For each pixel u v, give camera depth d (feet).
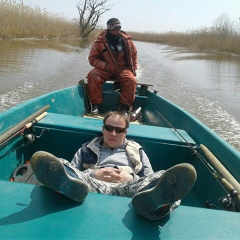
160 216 4.50
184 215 4.72
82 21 103.76
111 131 7.36
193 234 4.34
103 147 7.58
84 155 7.54
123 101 15.05
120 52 15.33
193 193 8.37
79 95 14.78
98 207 4.70
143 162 7.53
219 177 6.75
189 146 8.50
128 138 8.57
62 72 31.65
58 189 4.57
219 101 24.73
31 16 66.69
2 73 27.20
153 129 9.39
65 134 8.70
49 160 4.41
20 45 51.16
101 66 15.06
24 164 8.41
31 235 4.03
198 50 96.02
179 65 50.39
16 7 60.08
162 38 174.09
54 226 4.22
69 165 5.57
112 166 7.34
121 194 5.79
